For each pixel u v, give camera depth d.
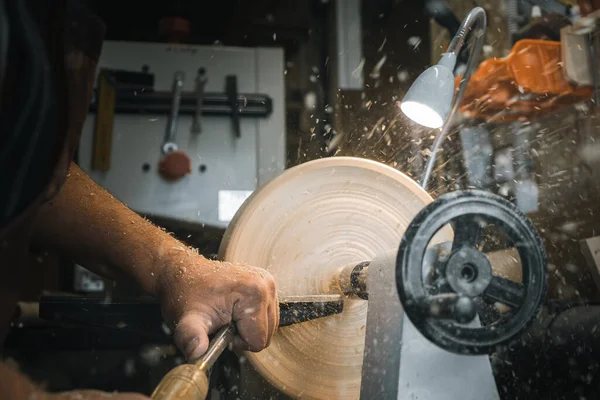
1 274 0.68
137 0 2.60
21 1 0.48
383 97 2.50
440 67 1.29
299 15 2.62
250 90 2.32
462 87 1.49
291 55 2.63
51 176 0.55
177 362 1.51
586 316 1.21
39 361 1.55
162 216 2.22
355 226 1.20
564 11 2.10
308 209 1.18
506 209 0.69
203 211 2.24
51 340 1.42
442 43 2.51
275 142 2.31
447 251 0.71
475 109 2.02
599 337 1.17
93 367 1.57
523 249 0.69
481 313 0.83
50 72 0.51
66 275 2.32
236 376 1.40
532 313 0.69
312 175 1.17
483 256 0.69
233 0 2.59
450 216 0.68
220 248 1.17
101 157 2.20
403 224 1.21
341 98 2.46
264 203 1.16
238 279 1.01
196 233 2.25
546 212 2.09
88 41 0.73
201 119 2.28
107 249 1.15
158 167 2.23
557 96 1.91
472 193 0.69
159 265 1.10
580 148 2.03
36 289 2.25
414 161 2.30
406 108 1.32
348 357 1.17
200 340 0.87
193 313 0.96
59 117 0.55
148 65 2.31
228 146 2.28
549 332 1.22
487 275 0.68
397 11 2.57
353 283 1.05
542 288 0.69
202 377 0.64
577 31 1.82
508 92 1.91
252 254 1.16
